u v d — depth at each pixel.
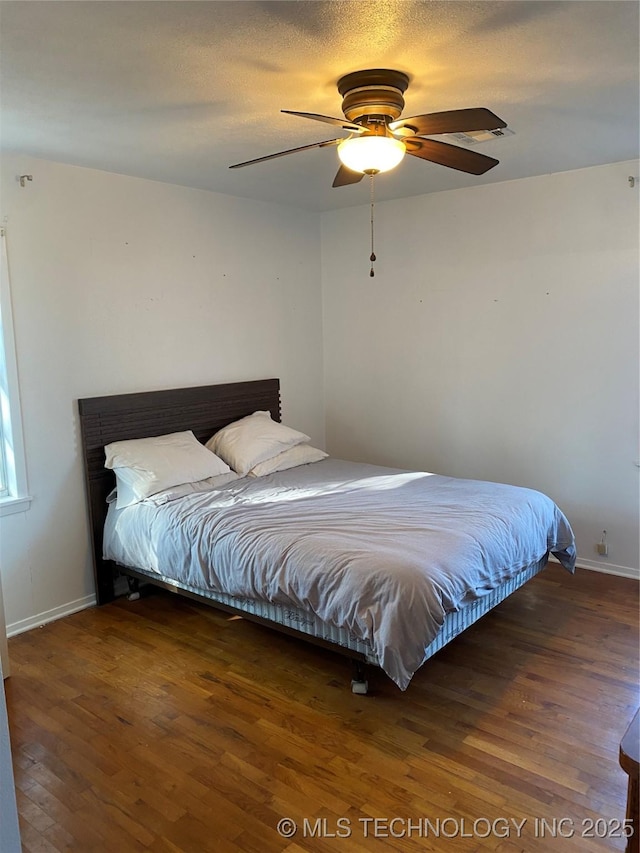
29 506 3.34
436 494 3.41
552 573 3.98
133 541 3.39
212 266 4.23
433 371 4.59
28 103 2.45
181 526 3.15
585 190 3.76
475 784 2.11
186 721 2.50
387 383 4.87
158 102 2.46
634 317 3.70
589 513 4.01
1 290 3.14
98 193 3.53
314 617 2.67
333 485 3.67
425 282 4.54
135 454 3.51
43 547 3.42
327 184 4.00
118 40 1.91
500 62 2.13
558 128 2.91
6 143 2.97
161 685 2.76
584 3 1.73
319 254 5.10
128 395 3.72
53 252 3.35
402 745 2.32
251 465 3.93
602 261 3.76
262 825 1.95
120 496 3.53
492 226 4.17
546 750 2.27
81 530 3.59
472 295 4.32
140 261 3.78
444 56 2.07
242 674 2.85
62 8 1.70
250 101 2.46
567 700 2.58
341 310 5.06
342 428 5.21
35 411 3.33
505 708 2.53
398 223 4.61
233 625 3.36
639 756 1.39
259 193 4.25
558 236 3.90
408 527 2.85
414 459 4.80
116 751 2.32
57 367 3.41
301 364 5.02
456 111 2.01
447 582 2.45
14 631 3.30
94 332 3.57
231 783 2.14
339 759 2.25
